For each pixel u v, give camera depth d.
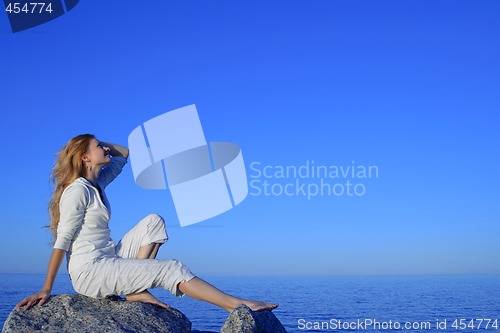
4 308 23.94
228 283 94.38
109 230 4.04
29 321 3.56
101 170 4.34
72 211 3.77
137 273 3.82
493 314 41.25
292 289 77.19
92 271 3.80
